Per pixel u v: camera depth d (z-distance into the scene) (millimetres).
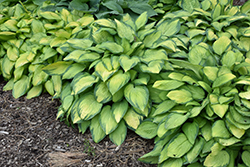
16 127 2639
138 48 2611
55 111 2826
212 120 2084
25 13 3402
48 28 3057
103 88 2363
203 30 2854
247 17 2928
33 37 3133
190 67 2400
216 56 2562
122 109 2285
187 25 2963
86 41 2709
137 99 2176
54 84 2848
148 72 2225
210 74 2244
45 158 2246
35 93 3057
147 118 2301
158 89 2416
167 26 2889
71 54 2516
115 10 3252
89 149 2283
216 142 1896
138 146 2287
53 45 2834
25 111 2855
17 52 3178
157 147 2098
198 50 2564
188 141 1992
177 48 2604
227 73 2127
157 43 2574
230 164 1896
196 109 2090
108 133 2230
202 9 3182
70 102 2564
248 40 2771
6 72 3170
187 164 1996
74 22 3055
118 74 2309
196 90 2268
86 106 2348
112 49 2363
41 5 3613
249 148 1941
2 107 2949
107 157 2213
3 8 3781
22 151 2340
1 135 2545
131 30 2688
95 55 2514
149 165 2131
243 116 1940
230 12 3080
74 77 2467
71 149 2320
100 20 2666
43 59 2871
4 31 3318
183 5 3234
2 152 2344
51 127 2602
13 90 3115
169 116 2092
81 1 3365
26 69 3207
